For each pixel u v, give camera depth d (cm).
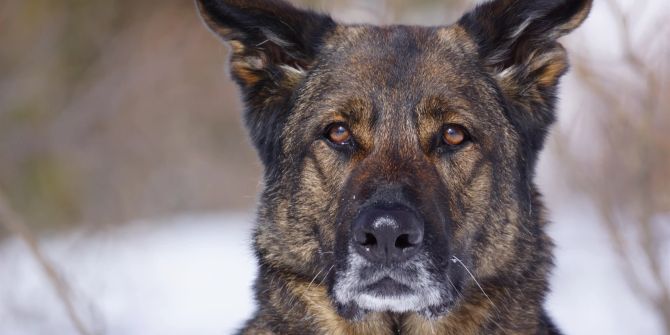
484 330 908
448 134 895
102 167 2600
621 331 1380
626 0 1345
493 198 907
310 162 909
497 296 907
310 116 917
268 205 940
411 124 888
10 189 2473
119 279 1805
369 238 831
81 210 2486
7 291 1639
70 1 2764
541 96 963
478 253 900
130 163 2656
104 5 2797
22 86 2614
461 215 889
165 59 2806
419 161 876
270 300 929
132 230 2277
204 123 2816
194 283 1878
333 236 881
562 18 945
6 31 2661
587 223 1745
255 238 948
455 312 904
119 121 2694
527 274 920
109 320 1543
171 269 1978
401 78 901
